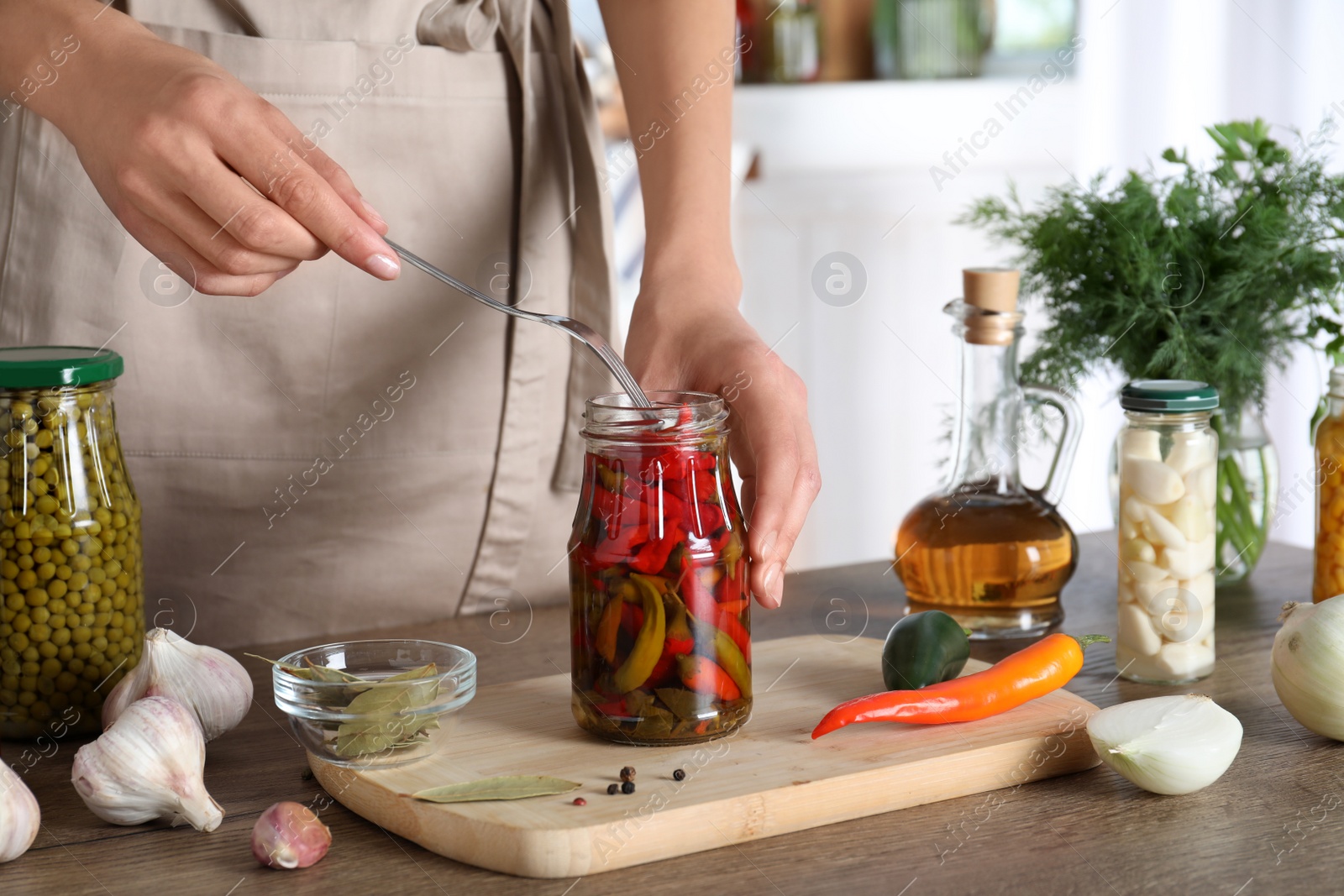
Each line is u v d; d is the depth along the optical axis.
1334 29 2.47
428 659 0.83
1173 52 2.63
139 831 0.72
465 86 1.16
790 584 1.25
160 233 0.85
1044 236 1.17
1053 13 2.77
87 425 0.84
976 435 1.08
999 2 2.77
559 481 1.28
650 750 0.78
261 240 0.80
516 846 0.66
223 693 0.83
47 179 1.07
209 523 1.18
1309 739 0.84
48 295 1.08
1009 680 0.83
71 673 0.84
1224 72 2.59
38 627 0.82
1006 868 0.66
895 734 0.80
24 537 0.82
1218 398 0.94
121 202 0.85
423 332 1.19
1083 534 1.48
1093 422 2.73
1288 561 1.32
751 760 0.75
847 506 2.84
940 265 2.79
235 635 1.21
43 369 0.80
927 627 0.89
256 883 0.65
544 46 1.19
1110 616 1.13
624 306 2.39
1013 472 1.08
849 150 2.69
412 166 1.15
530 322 1.21
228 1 1.09
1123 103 2.69
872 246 2.75
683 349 0.97
